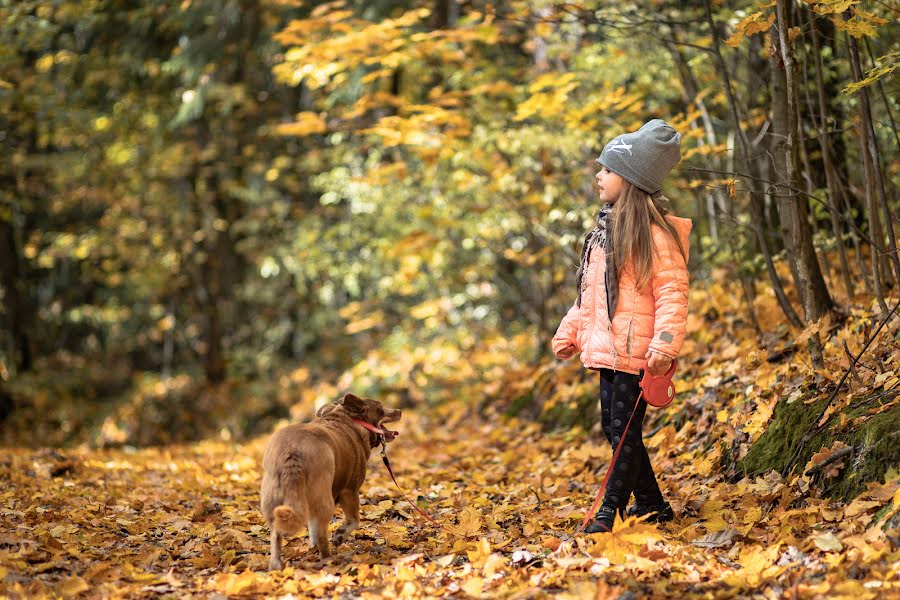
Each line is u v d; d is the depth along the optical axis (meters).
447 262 17.33
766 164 10.15
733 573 5.02
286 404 24.00
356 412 6.48
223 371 26.25
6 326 23.53
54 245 26.69
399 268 19.22
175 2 19.30
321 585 5.39
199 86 21.36
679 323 5.84
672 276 5.91
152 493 9.29
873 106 10.34
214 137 26.28
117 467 11.62
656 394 5.86
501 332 18.92
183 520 7.43
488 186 14.02
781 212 8.43
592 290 6.20
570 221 13.53
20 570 5.62
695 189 10.51
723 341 9.75
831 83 10.09
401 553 6.25
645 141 6.01
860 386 6.61
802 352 7.70
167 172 25.47
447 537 6.46
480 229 15.10
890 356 6.83
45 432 21.95
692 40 11.10
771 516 5.99
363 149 19.33
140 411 23.23
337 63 12.74
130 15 20.45
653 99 12.44
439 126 14.45
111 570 5.73
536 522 6.59
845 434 6.26
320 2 19.16
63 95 21.50
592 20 9.63
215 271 26.69
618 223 6.02
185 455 14.34
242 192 24.52
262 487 5.59
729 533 5.78
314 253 19.88
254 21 21.34
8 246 23.36
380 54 12.83
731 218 8.91
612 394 6.14
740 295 10.38
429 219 16.16
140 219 26.67
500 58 16.39
